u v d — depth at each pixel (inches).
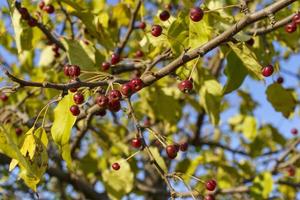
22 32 37.0
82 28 40.8
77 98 28.3
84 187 50.6
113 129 50.6
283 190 58.2
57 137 28.4
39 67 46.5
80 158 51.9
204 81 37.6
